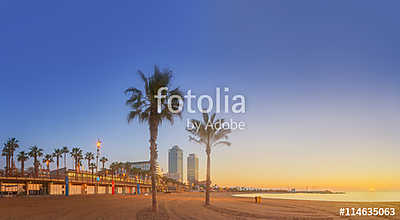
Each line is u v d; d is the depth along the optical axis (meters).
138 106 28.27
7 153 105.25
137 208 34.44
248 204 44.59
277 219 25.33
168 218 25.19
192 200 58.22
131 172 194.75
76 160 137.62
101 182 108.88
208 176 43.22
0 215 26.53
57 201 46.16
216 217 26.31
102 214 27.69
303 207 37.84
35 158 114.81
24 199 48.94
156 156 28.81
